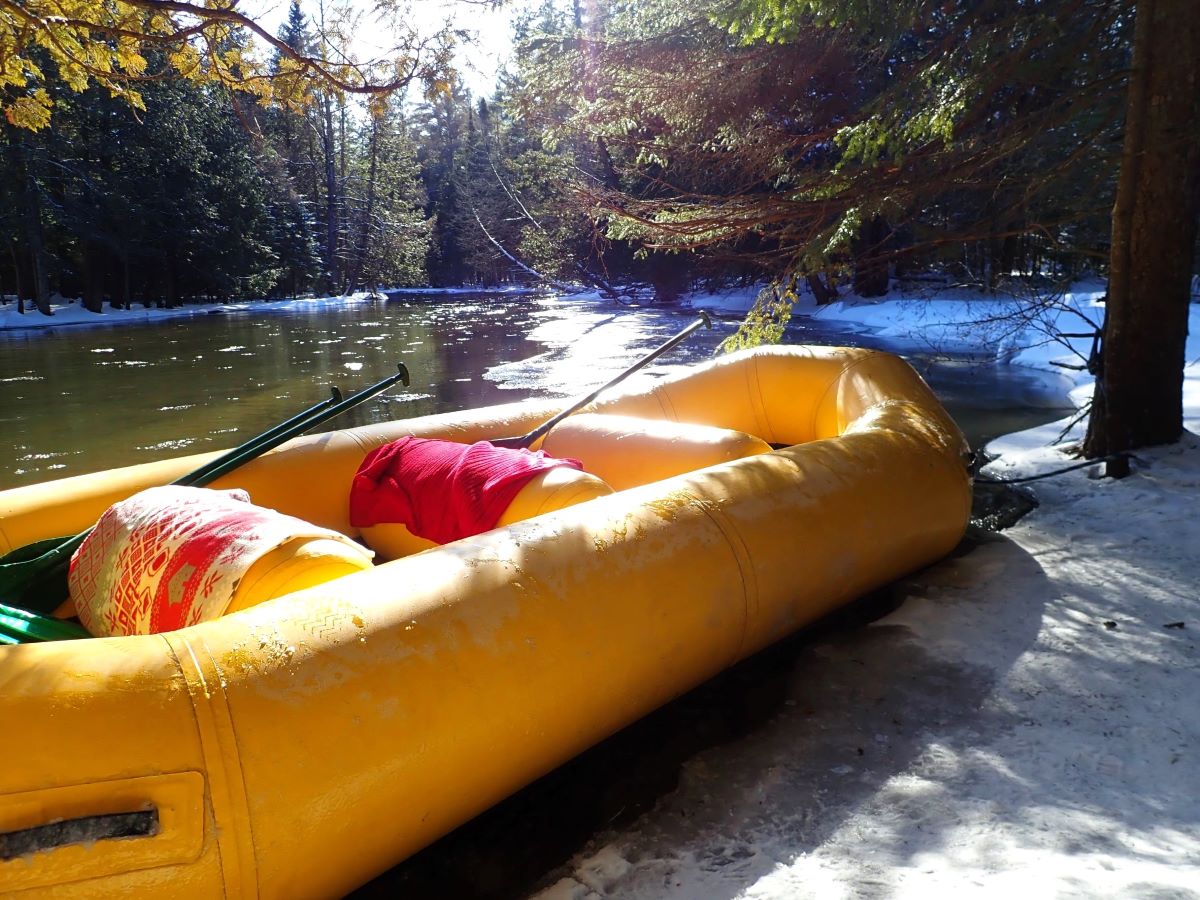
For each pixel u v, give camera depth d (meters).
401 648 1.84
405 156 52.62
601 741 2.45
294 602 1.87
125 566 2.34
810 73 9.12
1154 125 4.46
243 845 1.54
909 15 5.41
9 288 33.44
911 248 6.00
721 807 2.08
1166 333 4.64
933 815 1.94
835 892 1.69
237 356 14.25
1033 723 2.30
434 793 1.81
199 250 33.03
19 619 2.36
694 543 2.47
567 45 9.84
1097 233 6.93
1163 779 2.00
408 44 4.52
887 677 2.63
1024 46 5.08
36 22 3.88
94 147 29.23
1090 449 4.93
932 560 3.43
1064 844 1.77
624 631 2.19
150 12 4.59
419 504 3.23
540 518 2.39
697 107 9.30
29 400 9.79
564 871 1.94
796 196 5.98
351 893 1.95
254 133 5.23
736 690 2.69
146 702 1.56
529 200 35.53
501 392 9.44
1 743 1.42
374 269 48.34
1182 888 1.56
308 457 3.76
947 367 10.02
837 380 4.54
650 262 24.81
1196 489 4.09
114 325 23.23
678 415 4.90
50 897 1.40
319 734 1.66
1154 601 3.01
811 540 2.77
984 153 5.46
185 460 3.57
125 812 1.46
